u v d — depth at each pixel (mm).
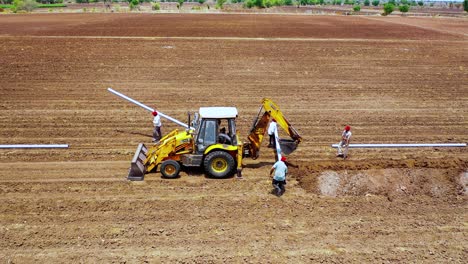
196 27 48562
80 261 8570
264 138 16031
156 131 15188
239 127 16766
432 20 69812
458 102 20797
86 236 9391
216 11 90062
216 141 12195
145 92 21266
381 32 46719
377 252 9086
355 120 17969
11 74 24016
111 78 23703
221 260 8680
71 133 15859
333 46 35438
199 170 12922
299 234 9664
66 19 60094
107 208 10539
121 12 82188
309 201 11188
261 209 10688
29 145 14453
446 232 9922
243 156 13477
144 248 9016
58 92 20891
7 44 33188
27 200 10867
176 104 19531
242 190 11672
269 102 13039
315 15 80188
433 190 11891
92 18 62469
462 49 35406
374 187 11914
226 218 10219
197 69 26250
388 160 13430
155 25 50406
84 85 22203
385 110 19375
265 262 8656
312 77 25062
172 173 12195
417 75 26109
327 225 10070
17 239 9242
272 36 41125
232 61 28688
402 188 11914
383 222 10273
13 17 64375
